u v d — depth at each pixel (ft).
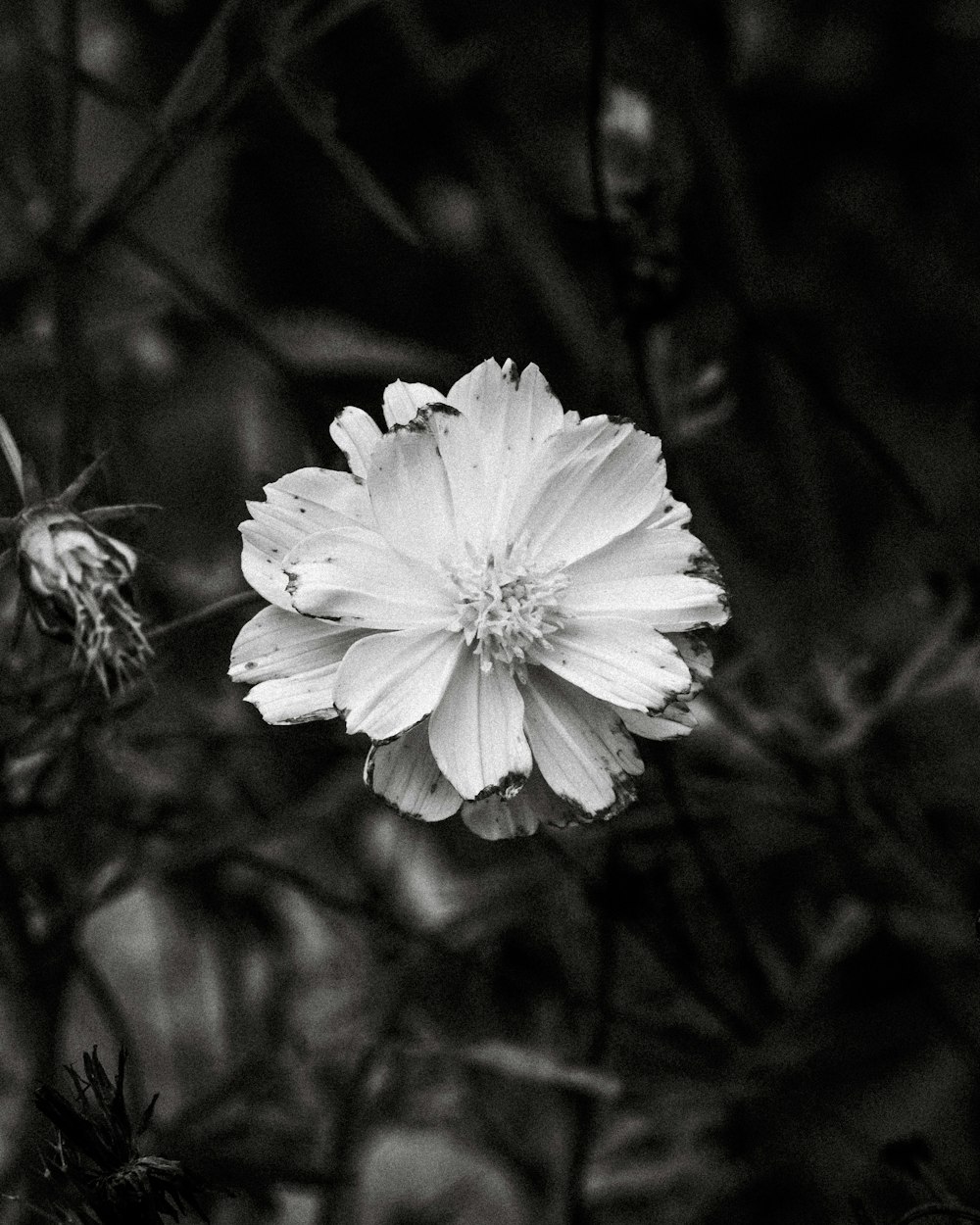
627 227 1.93
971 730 2.13
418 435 1.60
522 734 1.60
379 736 1.59
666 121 2.03
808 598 2.19
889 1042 2.05
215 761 2.00
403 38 2.28
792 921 2.14
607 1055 1.99
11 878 1.83
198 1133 1.88
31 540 1.66
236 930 2.09
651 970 2.03
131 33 2.20
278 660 1.61
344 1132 1.94
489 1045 1.89
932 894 2.01
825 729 2.04
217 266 2.17
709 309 2.21
